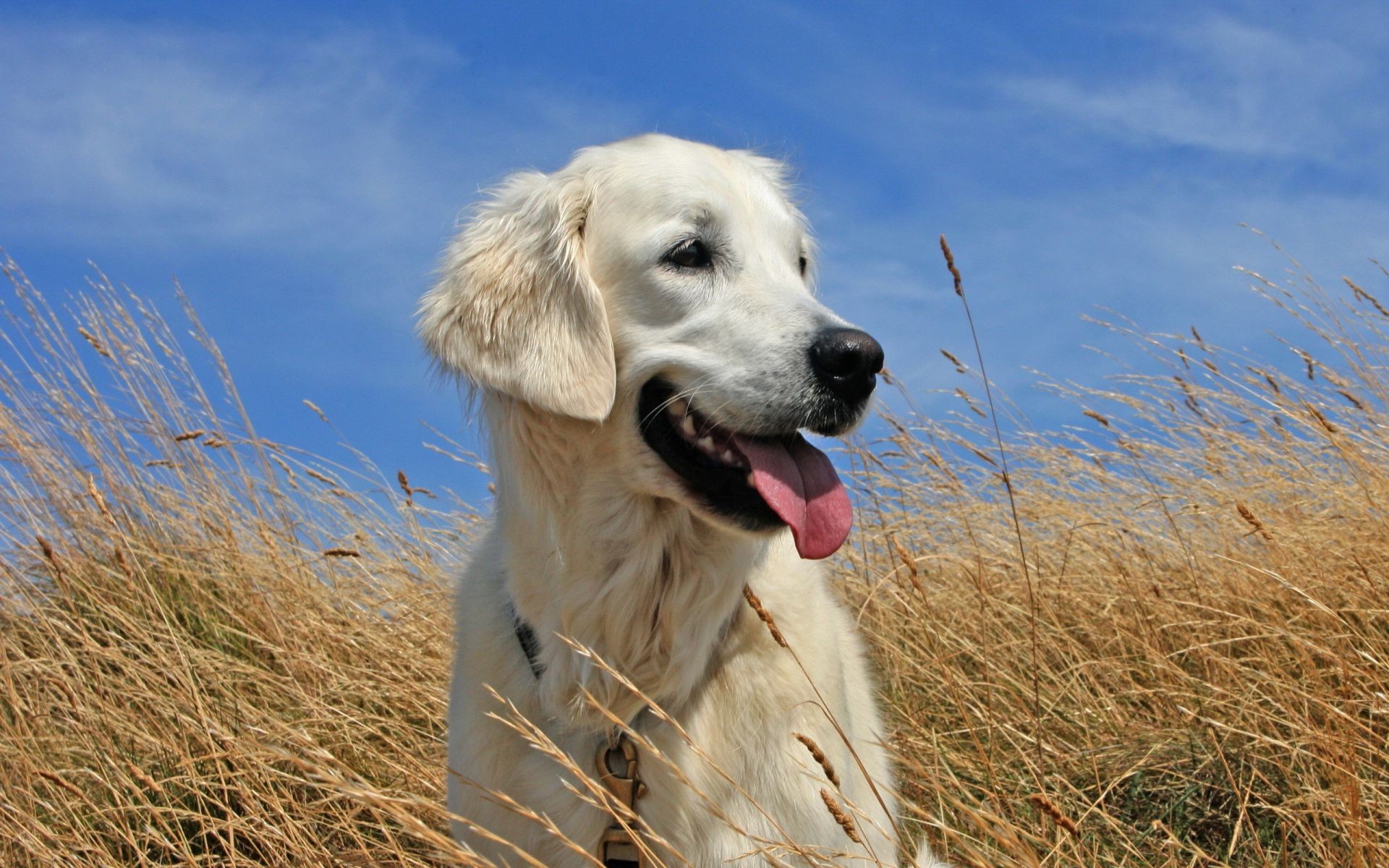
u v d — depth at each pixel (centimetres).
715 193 149
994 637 183
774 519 142
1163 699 171
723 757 142
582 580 144
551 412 146
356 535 203
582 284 147
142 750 171
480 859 133
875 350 145
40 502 203
